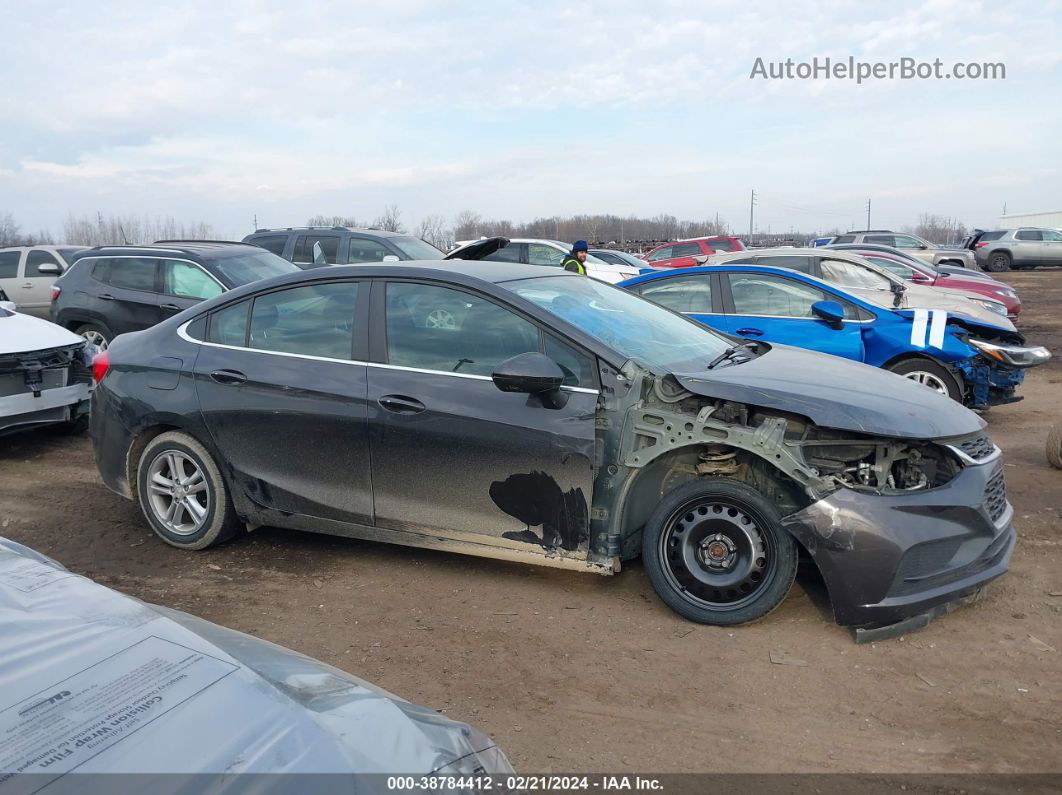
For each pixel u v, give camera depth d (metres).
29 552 2.56
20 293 16.33
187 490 5.01
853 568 3.68
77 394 7.46
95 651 1.94
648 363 4.16
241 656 2.07
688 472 4.25
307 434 4.59
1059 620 3.99
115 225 54.50
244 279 10.02
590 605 4.26
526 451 4.11
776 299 8.50
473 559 4.87
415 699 3.43
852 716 3.27
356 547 5.10
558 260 19.09
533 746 3.11
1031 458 7.02
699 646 3.83
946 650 3.74
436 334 4.42
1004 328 8.15
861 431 3.73
